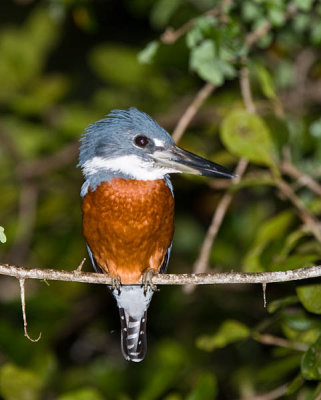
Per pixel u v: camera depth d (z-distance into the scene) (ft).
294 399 33.91
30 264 43.01
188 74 45.06
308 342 28.09
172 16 41.27
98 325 44.42
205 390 29.25
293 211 30.89
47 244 43.68
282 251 28.96
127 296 32.04
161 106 46.16
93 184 30.76
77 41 53.57
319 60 42.98
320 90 42.06
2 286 43.21
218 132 43.42
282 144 31.71
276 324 31.91
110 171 30.76
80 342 44.16
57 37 48.01
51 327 38.55
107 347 44.16
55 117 46.80
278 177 30.83
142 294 31.94
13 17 54.65
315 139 39.17
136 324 32.50
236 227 42.52
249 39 34.30
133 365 40.96
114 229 30.50
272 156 30.89
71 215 44.80
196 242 44.01
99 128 31.63
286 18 35.06
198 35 30.99
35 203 44.29
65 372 40.93
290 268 28.09
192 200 44.68
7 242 43.45
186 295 42.52
